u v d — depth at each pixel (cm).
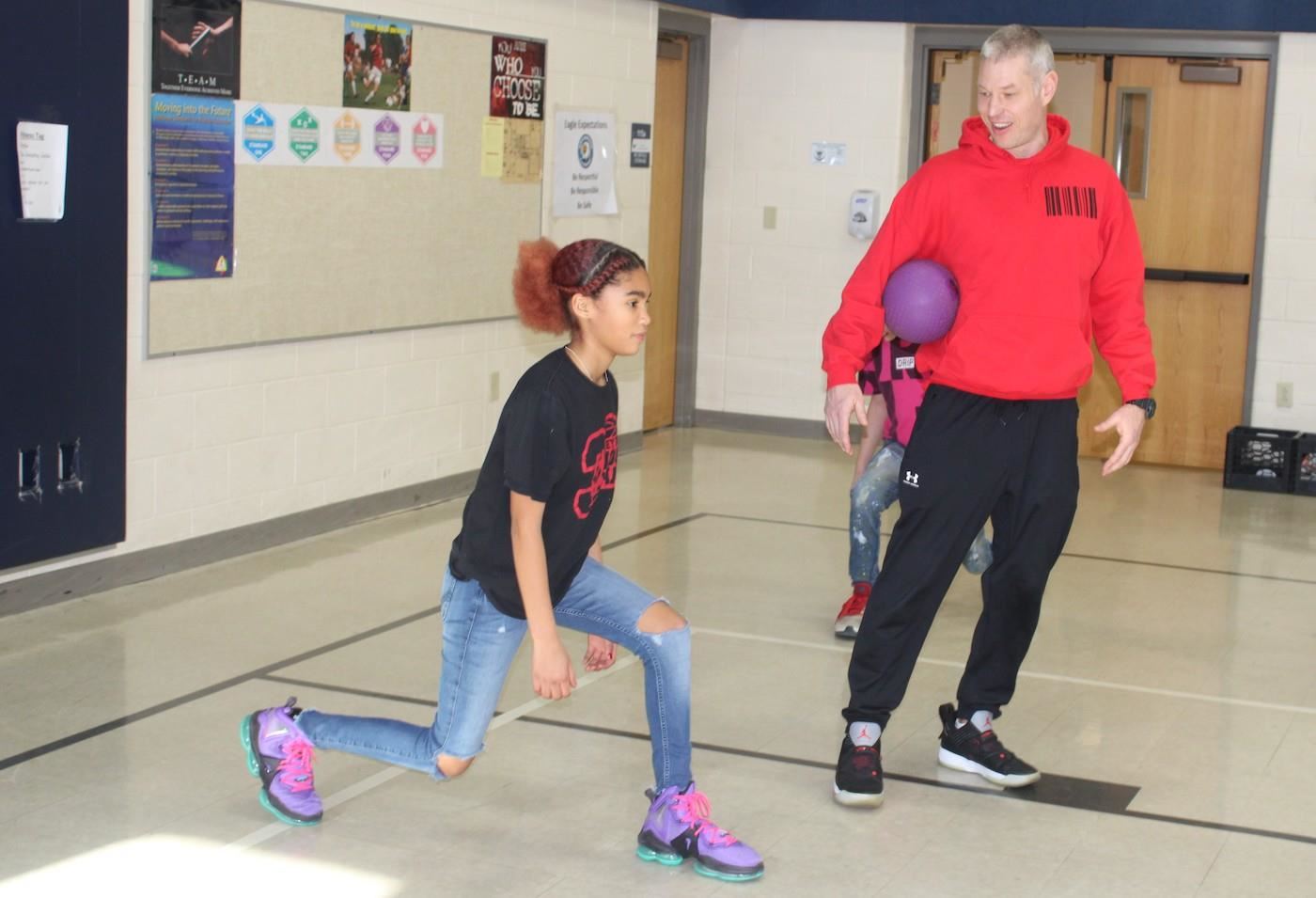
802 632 536
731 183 974
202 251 579
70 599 542
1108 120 900
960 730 397
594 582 324
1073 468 367
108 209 532
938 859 345
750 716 445
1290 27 835
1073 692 475
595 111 824
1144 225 900
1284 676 499
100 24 518
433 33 691
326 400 658
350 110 646
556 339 820
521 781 385
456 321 731
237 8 581
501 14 737
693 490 793
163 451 575
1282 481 830
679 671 326
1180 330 898
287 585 575
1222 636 546
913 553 365
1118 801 384
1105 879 337
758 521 722
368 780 383
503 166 752
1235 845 358
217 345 592
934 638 532
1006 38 353
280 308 622
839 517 738
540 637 296
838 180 950
